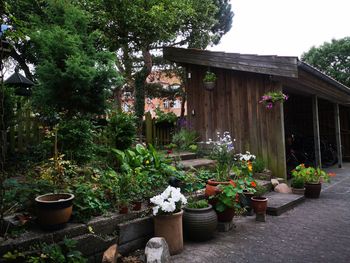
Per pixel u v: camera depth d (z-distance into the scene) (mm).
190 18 11430
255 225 4539
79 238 3002
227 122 8055
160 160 5438
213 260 3301
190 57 8203
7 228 2803
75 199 3342
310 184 6215
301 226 4465
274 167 7141
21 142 5613
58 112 5621
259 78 7461
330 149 11398
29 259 2596
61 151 4758
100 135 5562
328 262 3230
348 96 10961
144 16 8562
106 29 8812
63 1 5762
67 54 5242
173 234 3473
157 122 10219
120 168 5062
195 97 8758
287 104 12305
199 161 7090
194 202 4062
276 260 3289
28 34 5141
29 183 3527
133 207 3805
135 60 13102
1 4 2916
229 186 4219
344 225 4492
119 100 10773
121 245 3422
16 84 6375
